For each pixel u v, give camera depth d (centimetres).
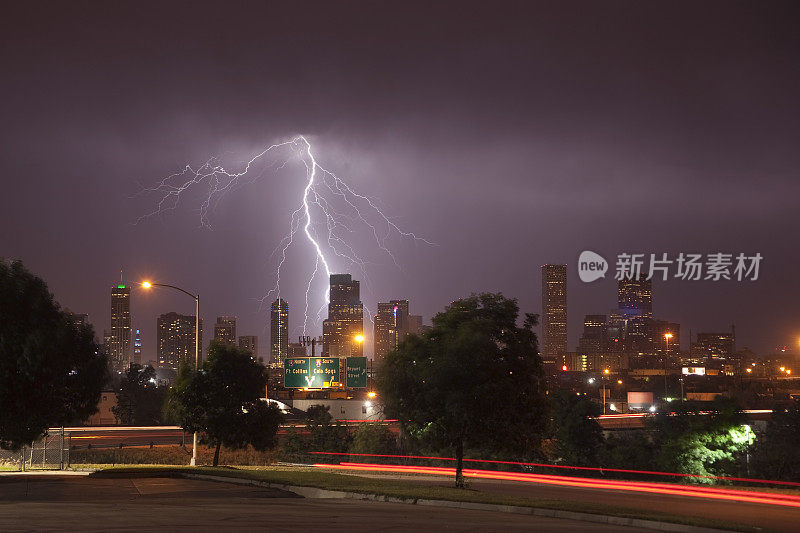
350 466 5509
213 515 1909
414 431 3159
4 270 2864
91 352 3105
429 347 3138
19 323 2803
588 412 6588
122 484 2981
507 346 3147
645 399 13388
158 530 1614
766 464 5525
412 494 2458
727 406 5794
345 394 11925
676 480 5456
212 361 4375
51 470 4006
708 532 1762
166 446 6550
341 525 1738
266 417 4416
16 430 2903
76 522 1739
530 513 2147
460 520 1894
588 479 4656
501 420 3039
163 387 12044
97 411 3166
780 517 2350
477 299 3250
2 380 2762
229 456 6369
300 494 2658
